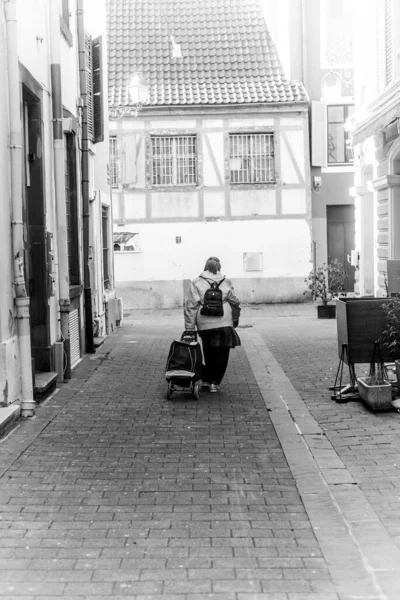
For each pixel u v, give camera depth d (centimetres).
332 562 470
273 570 461
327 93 2672
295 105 2556
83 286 1330
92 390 1009
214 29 2792
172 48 2730
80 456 699
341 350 928
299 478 634
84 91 1343
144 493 600
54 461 682
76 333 1248
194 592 433
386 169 1752
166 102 2534
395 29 1620
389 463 670
